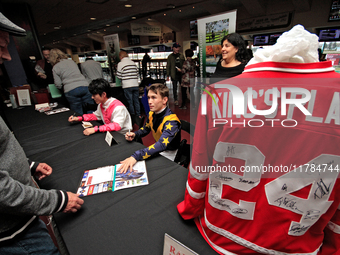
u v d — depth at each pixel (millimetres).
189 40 9805
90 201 809
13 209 526
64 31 12086
